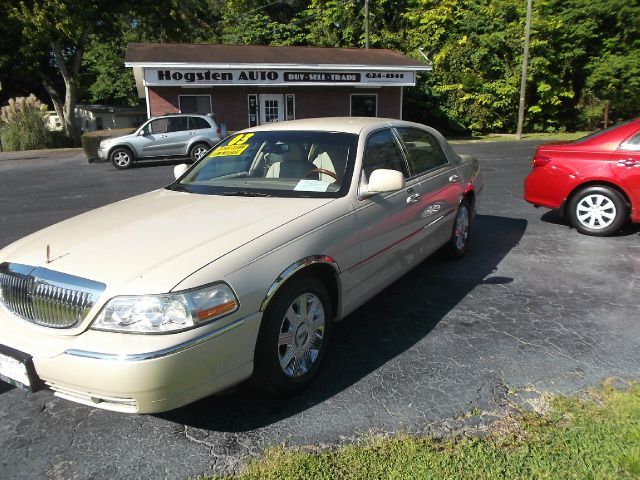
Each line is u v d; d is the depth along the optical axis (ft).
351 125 13.94
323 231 10.70
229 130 76.48
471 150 61.21
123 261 8.84
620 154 20.57
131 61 67.72
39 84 127.54
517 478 7.90
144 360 7.82
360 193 12.11
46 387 8.73
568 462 8.20
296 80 74.28
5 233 25.00
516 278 16.90
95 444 9.18
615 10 84.99
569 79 90.07
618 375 10.84
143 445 9.12
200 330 8.23
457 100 87.35
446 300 15.23
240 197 12.03
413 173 14.89
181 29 101.04
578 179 21.36
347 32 99.40
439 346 12.39
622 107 88.79
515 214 26.40
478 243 21.03
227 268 8.76
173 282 8.23
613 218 21.17
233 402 10.35
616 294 15.38
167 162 57.41
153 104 72.49
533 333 12.94
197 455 8.81
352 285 11.75
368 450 8.70
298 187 12.31
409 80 79.10
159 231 9.95
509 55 87.04
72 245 9.67
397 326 13.56
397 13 102.47
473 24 86.99
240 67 70.28
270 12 119.03
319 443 8.97
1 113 87.71
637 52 85.25
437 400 10.14
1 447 9.12
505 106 86.58
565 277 16.92
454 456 8.46
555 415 9.47
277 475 8.20
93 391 8.11
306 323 10.57
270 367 9.63
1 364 8.99
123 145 51.93
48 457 8.85
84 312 8.33
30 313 9.00
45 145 84.58
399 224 13.43
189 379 8.22
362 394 10.44
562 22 85.40
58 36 87.40
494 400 10.05
